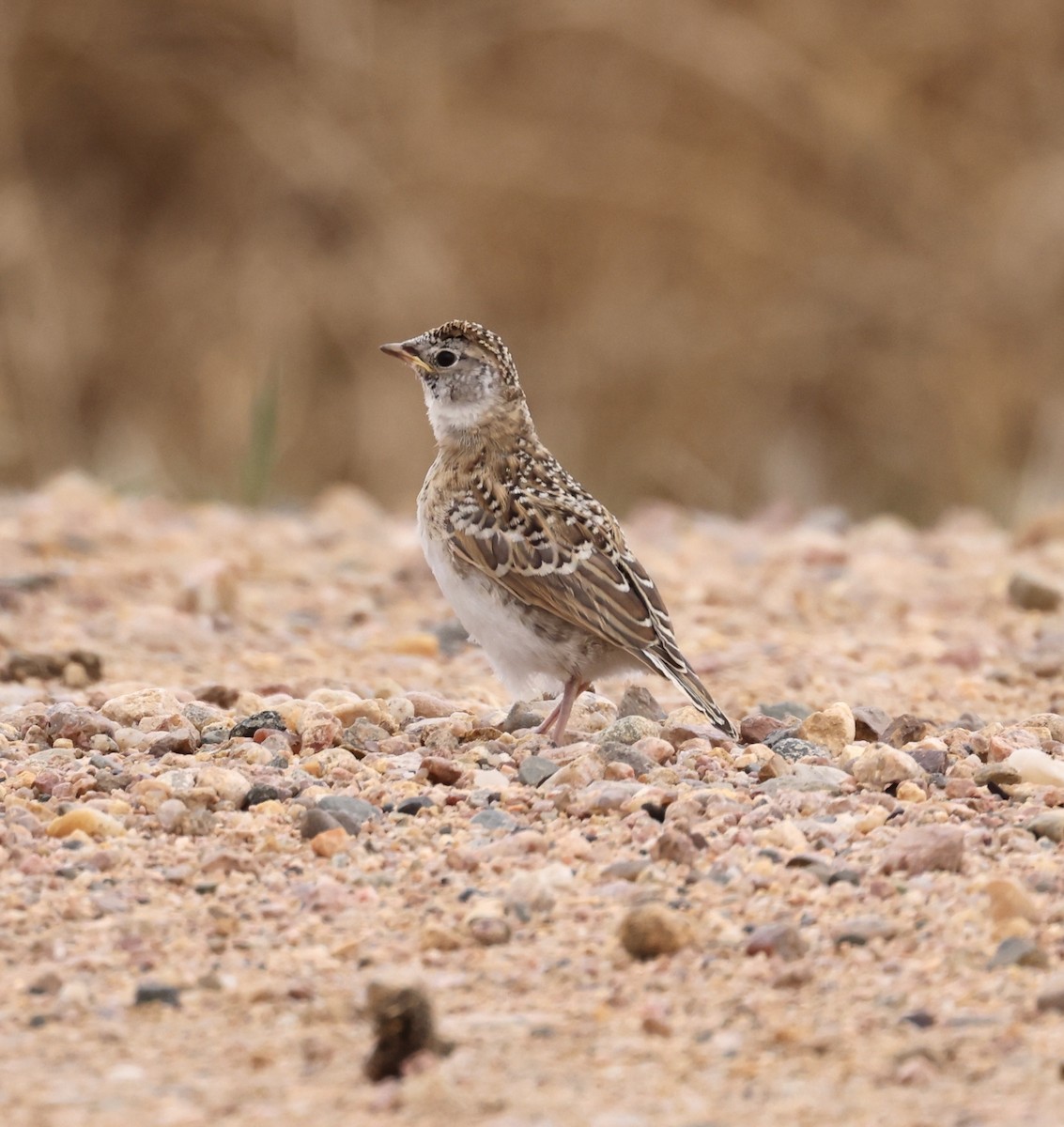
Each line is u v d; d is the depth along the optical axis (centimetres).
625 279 4153
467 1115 906
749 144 4194
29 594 2247
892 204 4181
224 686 1739
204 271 4162
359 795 1329
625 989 1041
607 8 4153
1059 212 4103
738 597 2309
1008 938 1076
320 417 3997
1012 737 1498
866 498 4034
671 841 1198
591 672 1548
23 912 1137
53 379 3922
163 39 4266
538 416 4056
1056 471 3562
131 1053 980
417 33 4209
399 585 2391
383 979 963
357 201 4119
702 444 4059
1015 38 4172
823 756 1455
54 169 4334
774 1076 942
